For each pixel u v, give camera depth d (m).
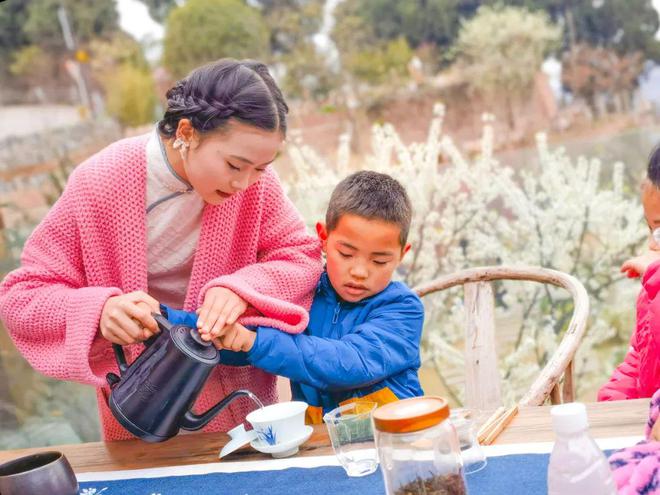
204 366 1.14
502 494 0.92
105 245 1.40
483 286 1.73
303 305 1.46
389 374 1.37
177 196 1.40
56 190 3.20
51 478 1.02
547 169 3.02
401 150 3.03
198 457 1.22
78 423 3.07
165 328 1.16
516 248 3.06
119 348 1.24
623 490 0.84
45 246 1.39
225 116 1.21
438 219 3.09
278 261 1.44
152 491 1.10
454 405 3.10
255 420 1.17
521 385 2.99
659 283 1.37
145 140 1.42
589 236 3.04
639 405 1.16
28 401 3.07
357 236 1.36
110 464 1.25
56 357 1.29
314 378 1.31
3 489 1.01
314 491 1.02
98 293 1.26
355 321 1.44
